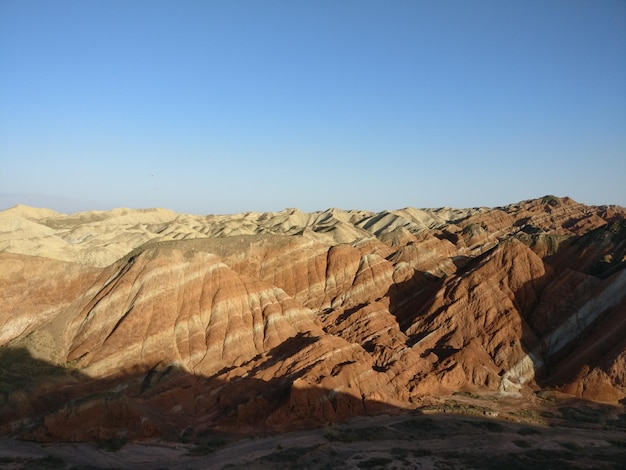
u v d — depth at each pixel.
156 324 80.44
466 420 64.06
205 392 70.69
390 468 51.03
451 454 54.38
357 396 67.56
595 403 70.69
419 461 52.72
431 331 86.94
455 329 86.06
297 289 105.38
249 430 61.69
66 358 77.06
